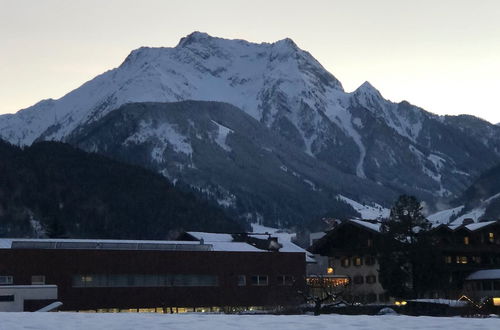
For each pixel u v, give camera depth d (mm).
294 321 29141
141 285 95000
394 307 89562
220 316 31906
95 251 92938
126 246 98125
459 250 113125
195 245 102938
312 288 104375
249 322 28812
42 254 90125
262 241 112500
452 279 113375
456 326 26906
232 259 101875
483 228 116688
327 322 28641
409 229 98812
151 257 96312
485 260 117562
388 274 98000
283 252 106062
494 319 29547
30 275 89062
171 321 29344
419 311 80812
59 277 90375
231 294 100750
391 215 100688
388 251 98500
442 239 113000
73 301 90500
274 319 30016
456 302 80062
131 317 31375
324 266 125938
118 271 93812
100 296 92188
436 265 97250
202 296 98750
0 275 87688
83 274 91750
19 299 82375
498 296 109750
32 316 31969
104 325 28094
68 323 28891
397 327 26797
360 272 115250
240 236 119500
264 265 104062
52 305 81625
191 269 98750
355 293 107625
